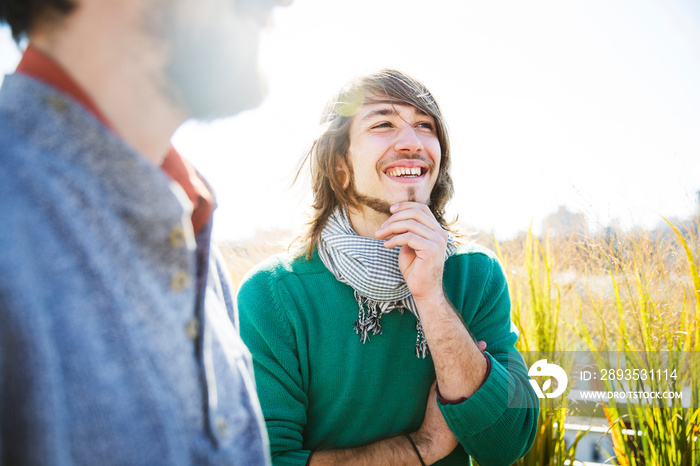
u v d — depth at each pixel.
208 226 0.56
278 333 1.22
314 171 1.46
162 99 0.47
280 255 1.39
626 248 1.83
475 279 1.41
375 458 1.12
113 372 0.39
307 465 1.09
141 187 0.43
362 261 1.21
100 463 0.38
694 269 1.70
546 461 1.81
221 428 0.51
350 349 1.22
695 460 1.62
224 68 0.48
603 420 2.06
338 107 1.34
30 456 0.35
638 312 1.77
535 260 2.06
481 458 1.18
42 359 0.35
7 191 0.36
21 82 0.40
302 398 1.20
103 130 0.41
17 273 0.34
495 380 1.16
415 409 1.23
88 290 0.39
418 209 1.19
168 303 0.46
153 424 0.42
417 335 1.25
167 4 0.44
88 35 0.42
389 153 1.26
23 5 0.40
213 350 0.56
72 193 0.39
